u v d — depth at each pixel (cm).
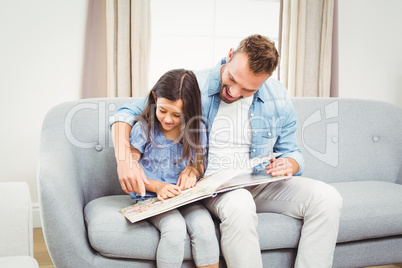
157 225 124
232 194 128
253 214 124
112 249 122
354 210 146
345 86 281
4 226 103
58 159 137
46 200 118
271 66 127
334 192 133
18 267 86
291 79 256
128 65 233
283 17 257
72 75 236
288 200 140
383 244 154
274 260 137
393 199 156
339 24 275
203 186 129
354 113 203
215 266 120
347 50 279
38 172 126
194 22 267
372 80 286
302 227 135
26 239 104
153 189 136
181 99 133
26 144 232
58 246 120
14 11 225
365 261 153
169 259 117
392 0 284
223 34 273
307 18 260
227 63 141
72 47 234
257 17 276
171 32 265
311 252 130
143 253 122
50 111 160
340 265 149
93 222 125
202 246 119
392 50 287
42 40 230
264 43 128
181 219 123
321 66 263
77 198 135
